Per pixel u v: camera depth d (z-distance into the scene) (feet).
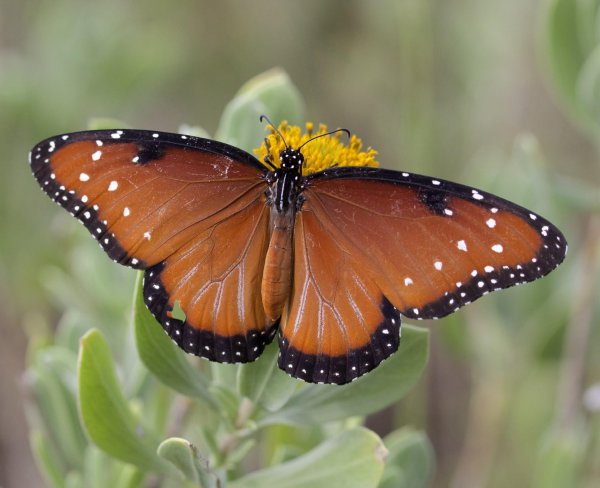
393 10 2.13
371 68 2.17
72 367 1.32
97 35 1.74
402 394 1.22
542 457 1.44
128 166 1.19
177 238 1.20
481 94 2.01
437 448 1.90
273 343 1.21
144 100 2.00
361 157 1.24
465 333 1.51
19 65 1.71
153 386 1.34
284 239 1.20
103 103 1.75
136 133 1.20
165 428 1.34
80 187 1.19
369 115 2.20
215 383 1.23
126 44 1.74
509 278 1.18
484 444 1.56
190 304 1.19
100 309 1.39
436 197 1.19
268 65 2.27
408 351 1.21
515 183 1.51
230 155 1.21
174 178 1.20
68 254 1.62
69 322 1.38
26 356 1.63
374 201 1.21
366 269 1.20
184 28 2.24
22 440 1.62
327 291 1.20
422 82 1.60
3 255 1.63
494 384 1.54
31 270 1.63
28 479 1.61
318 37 2.25
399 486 1.32
